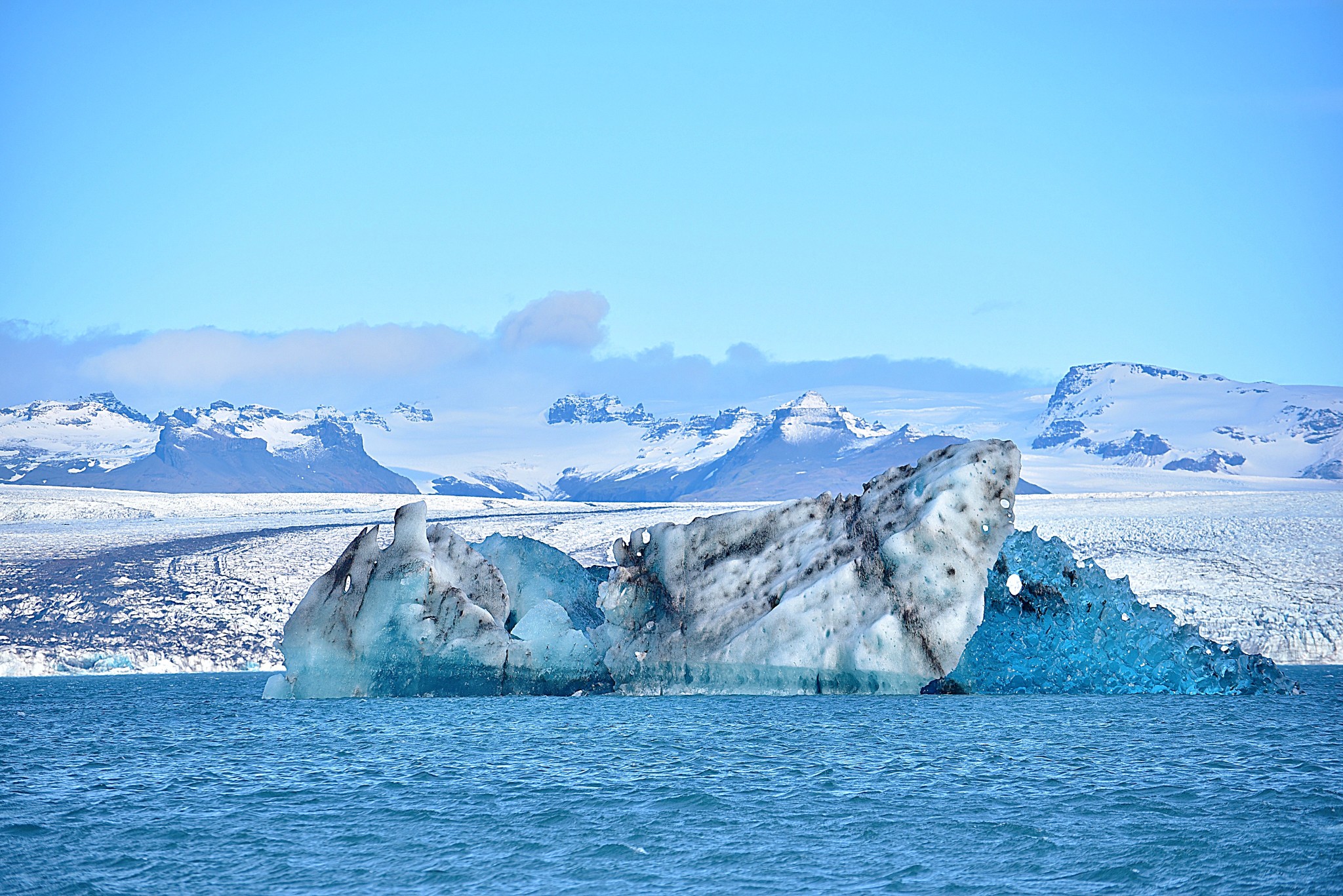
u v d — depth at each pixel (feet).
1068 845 181.68
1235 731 305.12
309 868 174.09
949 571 365.81
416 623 396.37
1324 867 168.86
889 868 170.91
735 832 192.24
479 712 369.71
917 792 223.92
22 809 216.54
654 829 194.90
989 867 171.12
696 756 269.44
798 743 288.10
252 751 290.35
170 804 220.02
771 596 395.34
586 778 242.78
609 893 160.76
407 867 174.19
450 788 233.76
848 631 369.30
